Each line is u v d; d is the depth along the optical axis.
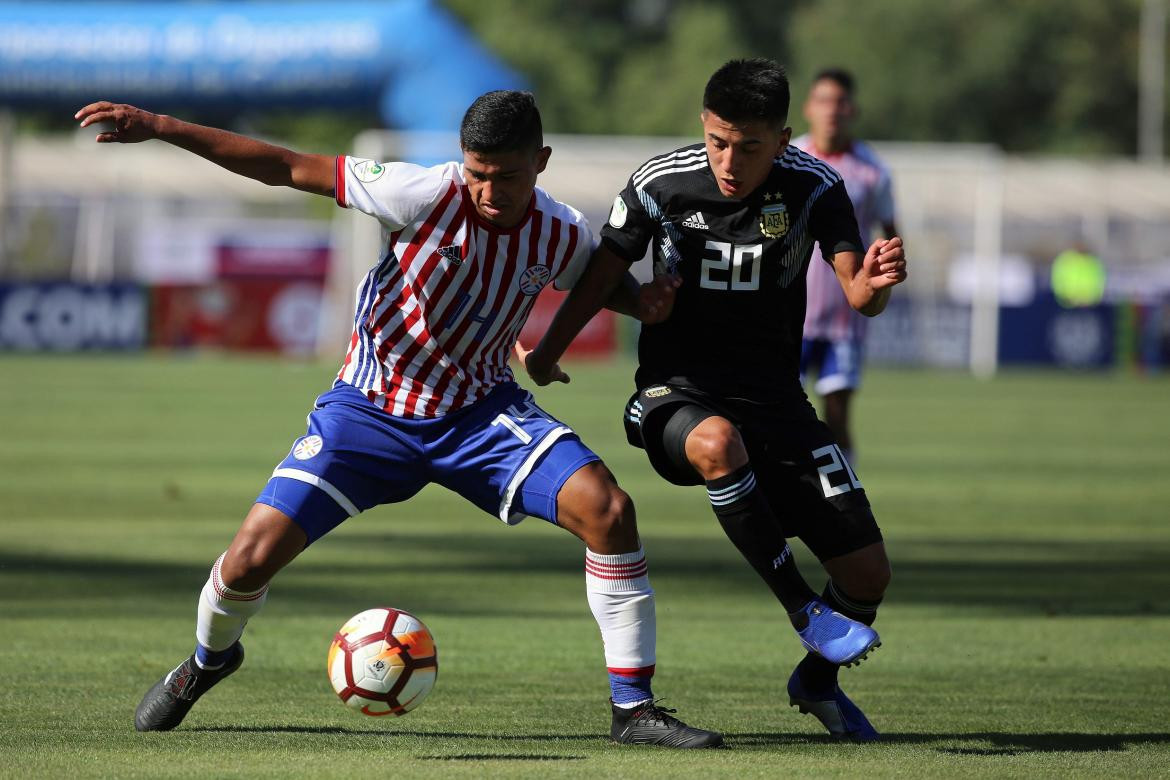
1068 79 189.62
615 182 116.62
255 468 46.78
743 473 16.11
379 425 16.14
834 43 190.25
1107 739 16.69
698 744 15.85
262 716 17.45
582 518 15.92
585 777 14.23
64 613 24.67
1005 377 101.62
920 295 113.56
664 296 16.59
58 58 110.88
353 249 106.50
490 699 18.72
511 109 15.20
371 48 110.56
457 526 37.66
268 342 107.81
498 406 16.31
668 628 24.50
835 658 15.95
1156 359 108.69
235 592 15.89
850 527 16.88
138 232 120.06
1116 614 26.02
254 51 110.56
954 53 188.75
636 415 17.41
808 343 32.56
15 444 52.72
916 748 16.09
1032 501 42.38
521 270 16.11
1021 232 124.00
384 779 14.04
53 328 107.50
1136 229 124.25
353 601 26.48
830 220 16.84
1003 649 22.81
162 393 74.06
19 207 117.81
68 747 15.54
